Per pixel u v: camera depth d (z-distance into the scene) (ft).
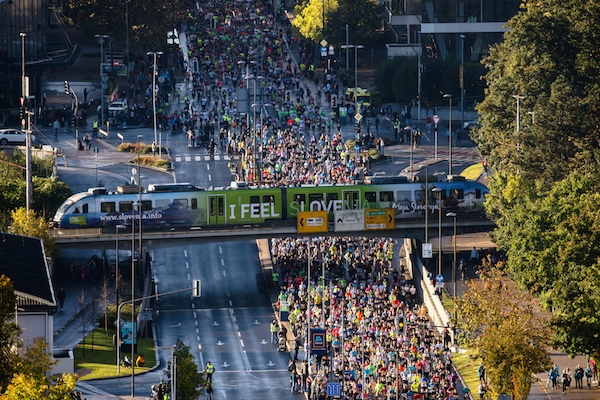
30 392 603.67
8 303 638.94
